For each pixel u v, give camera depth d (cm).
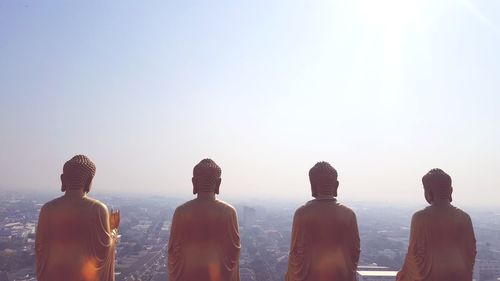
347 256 1088
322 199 1114
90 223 1000
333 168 1133
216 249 1062
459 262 1070
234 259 1083
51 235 995
